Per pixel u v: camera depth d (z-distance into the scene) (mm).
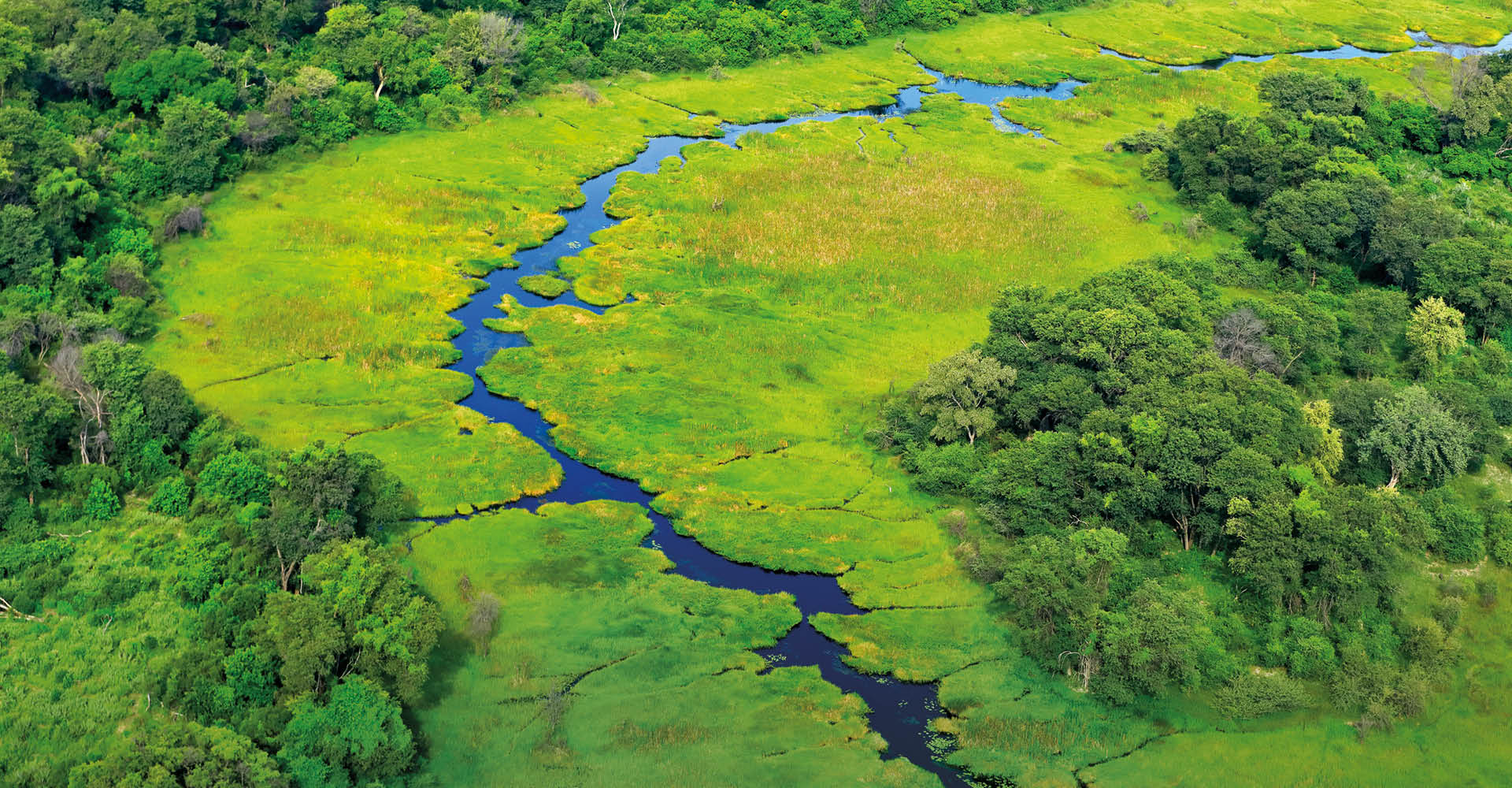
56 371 84812
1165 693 69812
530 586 77000
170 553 75625
